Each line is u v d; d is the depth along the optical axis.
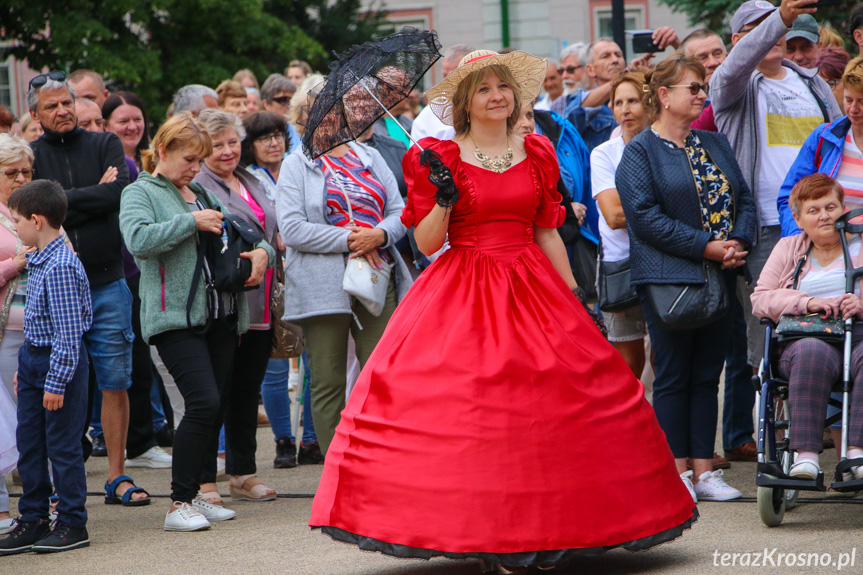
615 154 9.32
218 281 8.08
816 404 7.12
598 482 6.00
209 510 8.21
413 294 6.75
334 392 8.77
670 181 8.12
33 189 7.59
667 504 6.25
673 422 8.18
